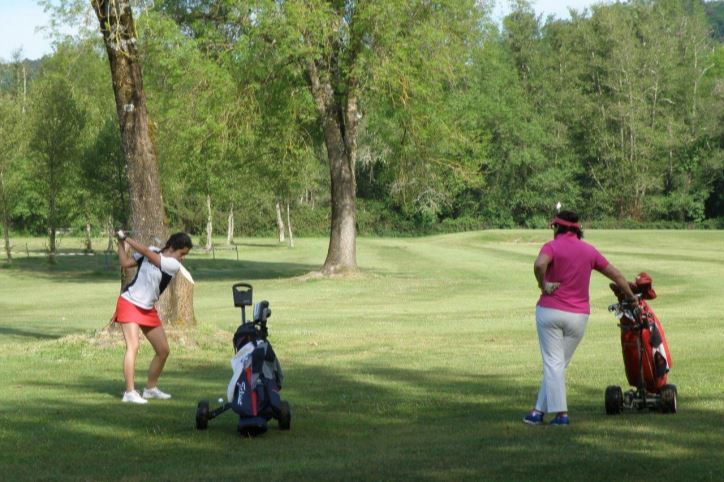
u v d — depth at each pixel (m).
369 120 39.69
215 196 67.81
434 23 35.19
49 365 14.23
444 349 15.70
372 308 26.53
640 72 103.50
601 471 6.42
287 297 31.45
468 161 40.16
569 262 8.34
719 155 97.44
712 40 127.94
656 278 36.50
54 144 55.06
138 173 16.16
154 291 10.55
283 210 99.00
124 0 15.77
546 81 103.56
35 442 8.22
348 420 9.21
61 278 46.38
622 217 102.50
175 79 32.72
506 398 10.38
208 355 15.43
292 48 32.47
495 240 79.31
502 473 6.44
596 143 102.19
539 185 100.44
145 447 7.96
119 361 14.63
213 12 34.97
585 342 16.09
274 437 8.36
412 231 102.25
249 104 34.81
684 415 8.79
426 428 8.62
